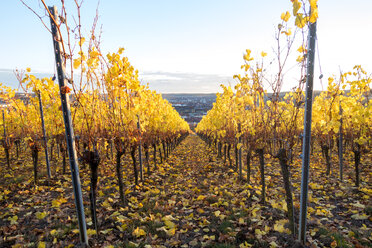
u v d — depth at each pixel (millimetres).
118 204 4551
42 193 5375
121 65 4027
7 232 3387
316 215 3947
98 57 3252
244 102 4887
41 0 2123
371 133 5727
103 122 4188
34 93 6156
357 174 5484
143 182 6473
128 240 3164
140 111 5375
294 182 6141
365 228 3324
